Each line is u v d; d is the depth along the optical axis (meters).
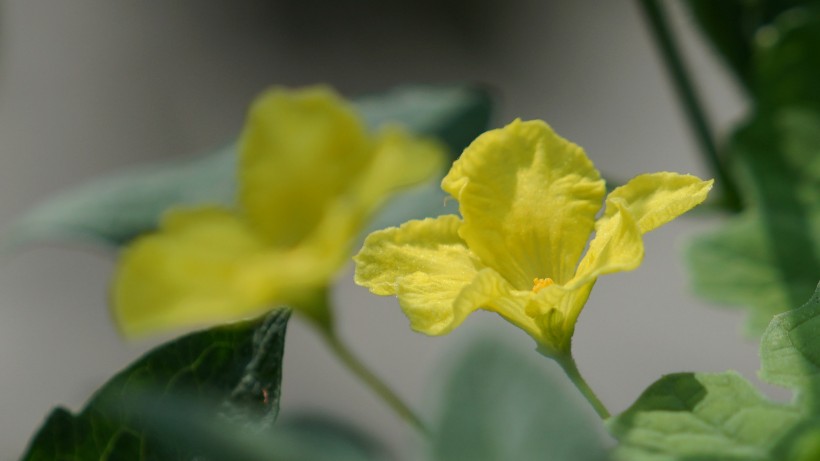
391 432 0.54
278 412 0.25
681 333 0.57
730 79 0.37
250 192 0.34
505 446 0.22
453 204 0.33
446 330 0.25
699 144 0.35
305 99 0.34
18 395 0.61
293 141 0.34
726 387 0.24
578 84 0.67
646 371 0.56
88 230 0.35
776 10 0.36
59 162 0.67
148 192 0.35
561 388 0.23
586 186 0.27
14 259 0.65
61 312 0.64
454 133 0.35
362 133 0.34
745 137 0.35
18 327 0.63
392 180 0.33
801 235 0.33
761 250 0.33
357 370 0.33
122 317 0.33
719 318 0.57
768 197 0.34
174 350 0.26
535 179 0.27
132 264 0.33
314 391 0.57
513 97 0.67
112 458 0.25
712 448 0.24
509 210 0.27
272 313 0.26
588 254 0.26
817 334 0.25
